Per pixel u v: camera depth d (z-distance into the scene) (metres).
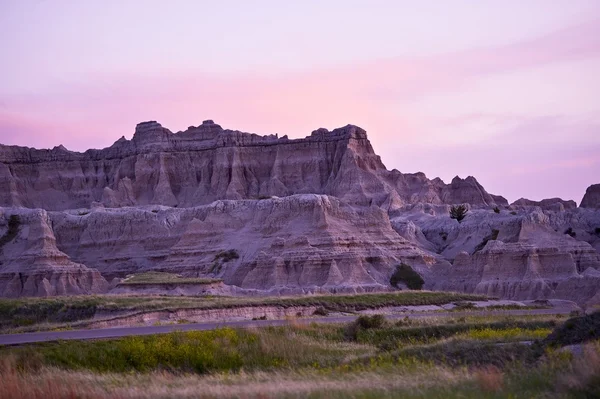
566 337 48.41
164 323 76.38
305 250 153.00
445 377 41.66
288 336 60.12
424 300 105.31
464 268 150.75
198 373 52.41
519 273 145.50
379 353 54.62
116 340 56.00
